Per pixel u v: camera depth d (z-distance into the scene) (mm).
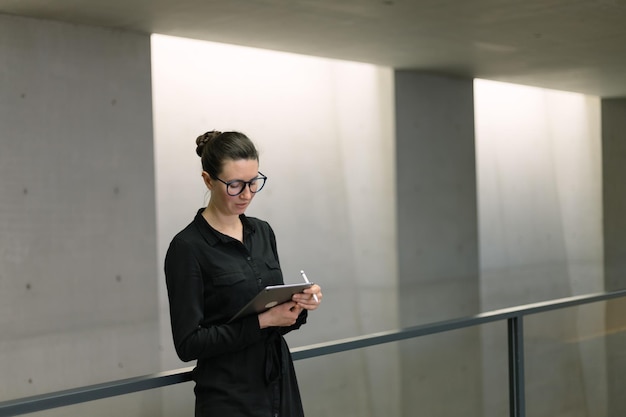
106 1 4625
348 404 2455
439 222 7996
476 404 2859
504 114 9320
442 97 8031
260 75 6711
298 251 7008
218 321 1825
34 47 5031
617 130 10453
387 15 5172
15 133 4957
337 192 7293
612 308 3426
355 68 7406
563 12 5137
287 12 5027
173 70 6129
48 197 5102
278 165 6859
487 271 9070
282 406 1911
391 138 7578
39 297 5070
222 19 5215
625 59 7137
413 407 2648
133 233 5531
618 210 10484
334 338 7273
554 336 3166
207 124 6344
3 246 4914
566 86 9125
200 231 1831
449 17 5258
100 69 5355
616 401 3449
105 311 5391
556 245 9953
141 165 5574
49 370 5121
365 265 7508
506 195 9320
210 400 1843
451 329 2740
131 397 1931
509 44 6301
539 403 3078
